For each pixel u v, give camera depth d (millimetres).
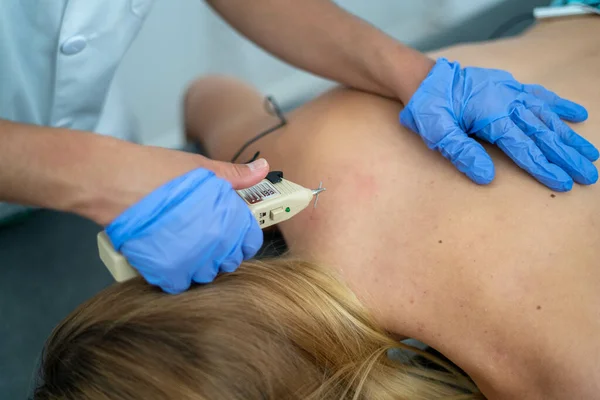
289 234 959
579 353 731
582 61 1047
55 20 1042
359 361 767
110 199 670
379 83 993
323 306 761
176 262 666
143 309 684
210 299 699
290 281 756
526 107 893
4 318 1273
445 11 1761
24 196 692
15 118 1257
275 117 1168
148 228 650
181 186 656
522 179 843
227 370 640
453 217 836
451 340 826
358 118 990
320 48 1030
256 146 1086
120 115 1427
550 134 843
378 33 1001
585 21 1169
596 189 824
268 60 1712
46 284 1324
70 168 657
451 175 875
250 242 712
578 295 748
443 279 818
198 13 1565
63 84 1132
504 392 818
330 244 901
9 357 1223
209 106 1392
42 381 738
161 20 1529
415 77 939
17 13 1052
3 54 1113
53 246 1384
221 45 1641
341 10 1033
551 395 761
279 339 691
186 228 657
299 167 982
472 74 913
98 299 733
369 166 923
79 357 666
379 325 849
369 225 884
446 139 849
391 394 795
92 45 1085
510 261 786
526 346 765
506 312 774
